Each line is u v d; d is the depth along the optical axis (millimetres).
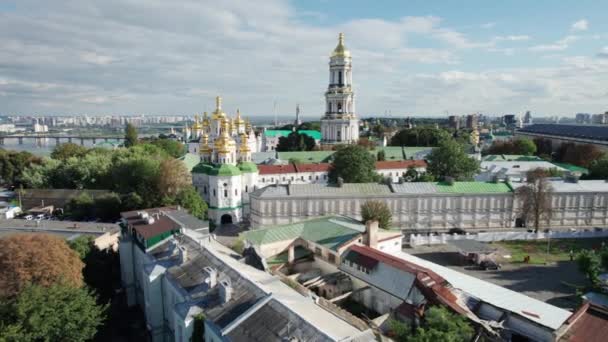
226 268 50719
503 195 116250
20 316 46688
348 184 116000
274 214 111375
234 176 119000
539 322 50594
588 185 120688
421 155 194875
